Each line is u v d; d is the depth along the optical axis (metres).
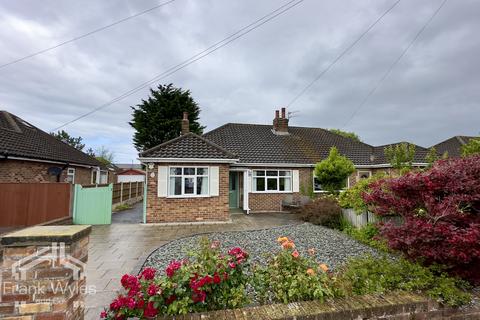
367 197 4.78
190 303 2.59
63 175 16.09
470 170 3.95
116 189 16.17
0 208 9.25
